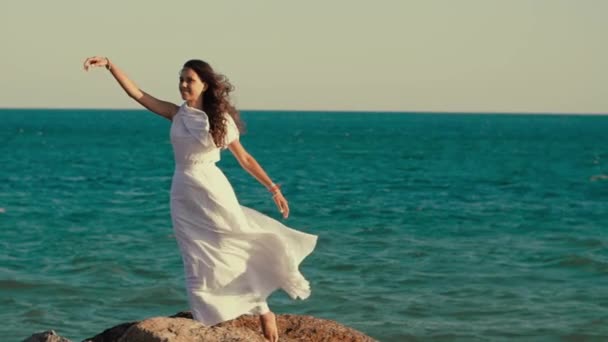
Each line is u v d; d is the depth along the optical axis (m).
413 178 43.22
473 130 159.75
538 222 23.95
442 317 12.55
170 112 6.14
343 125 194.25
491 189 36.38
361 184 38.81
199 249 6.06
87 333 11.72
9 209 26.05
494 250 18.56
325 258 17.17
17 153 64.25
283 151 73.75
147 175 43.09
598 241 19.88
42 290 14.08
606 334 11.70
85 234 20.47
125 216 24.44
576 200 31.19
